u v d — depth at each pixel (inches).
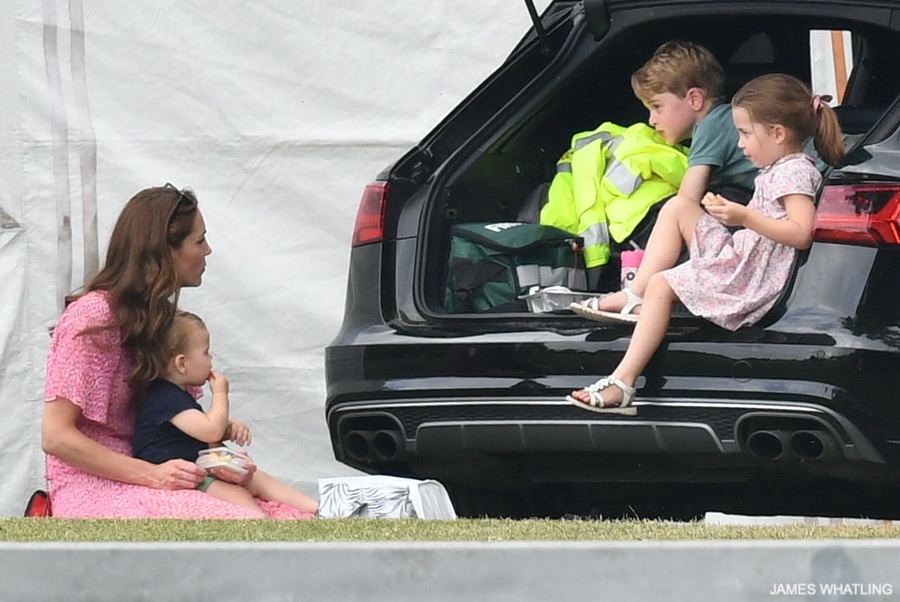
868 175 571.2
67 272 927.0
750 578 346.0
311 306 933.2
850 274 565.9
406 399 622.2
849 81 732.7
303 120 933.2
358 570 347.9
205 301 936.3
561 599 346.0
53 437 577.6
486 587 346.3
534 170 705.0
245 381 937.5
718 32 693.9
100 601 350.3
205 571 349.7
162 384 595.2
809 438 567.5
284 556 348.5
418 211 661.9
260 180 935.0
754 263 582.2
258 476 629.6
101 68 935.0
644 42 689.0
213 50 933.8
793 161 595.2
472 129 689.6
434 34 924.6
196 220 599.2
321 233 934.4
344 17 930.1
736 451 572.1
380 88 930.1
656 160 665.6
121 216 596.7
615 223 666.2
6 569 350.9
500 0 917.8
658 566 345.4
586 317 604.1
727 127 637.9
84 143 930.7
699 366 576.1
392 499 581.9
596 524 468.8
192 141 935.7
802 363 561.0
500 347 606.2
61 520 495.2
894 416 556.1
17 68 930.7
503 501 684.7
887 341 556.4
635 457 592.4
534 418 597.6
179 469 581.6
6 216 927.0
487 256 656.4
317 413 934.4
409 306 642.8
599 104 713.6
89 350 581.0
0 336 924.6
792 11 642.8
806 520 699.4
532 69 696.4
